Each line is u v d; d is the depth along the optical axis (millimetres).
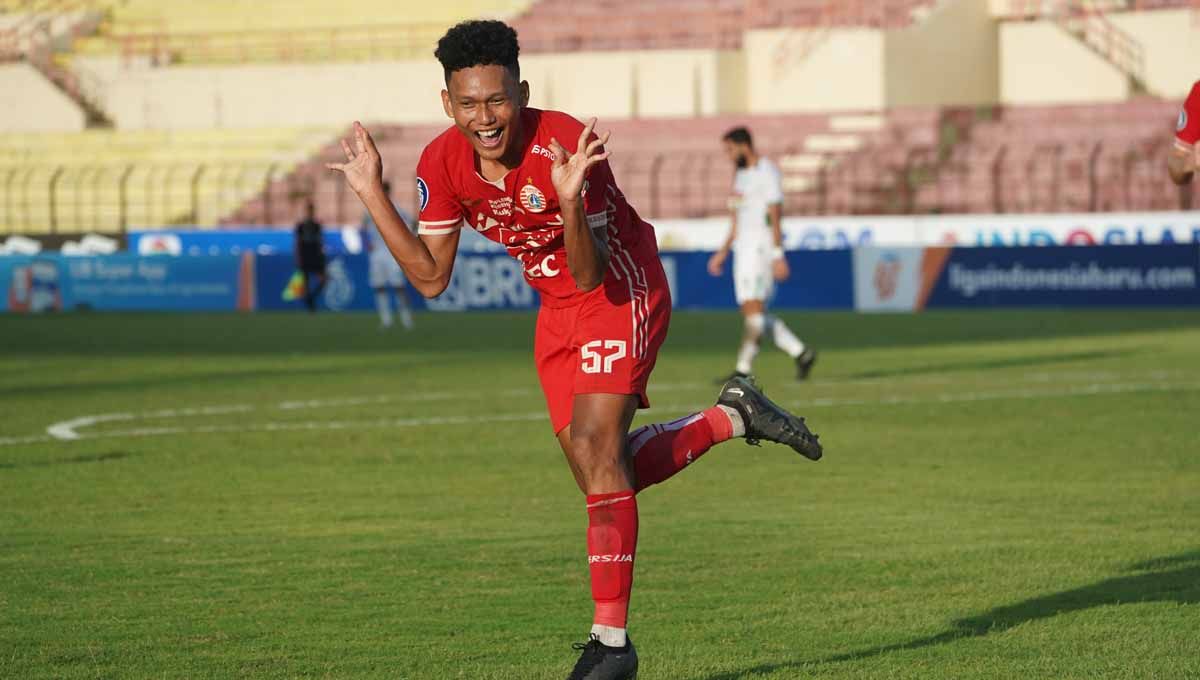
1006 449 24188
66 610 14062
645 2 93312
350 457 24062
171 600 14445
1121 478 21297
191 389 34719
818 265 64875
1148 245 60500
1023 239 65188
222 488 21125
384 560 16266
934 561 15945
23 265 72062
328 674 11898
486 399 32250
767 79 87312
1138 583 14859
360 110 91875
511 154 11102
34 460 23750
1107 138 77562
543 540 17375
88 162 90438
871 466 22641
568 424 11766
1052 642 12680
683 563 15992
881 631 13133
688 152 81812
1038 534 17359
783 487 20859
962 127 79812
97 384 36031
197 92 94125
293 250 74938
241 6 100312
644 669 12008
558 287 11680
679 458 12086
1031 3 89000
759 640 12883
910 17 86562
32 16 101188
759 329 33969
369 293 69375
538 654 12500
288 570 15797
